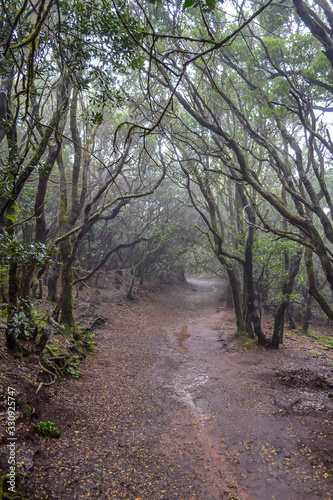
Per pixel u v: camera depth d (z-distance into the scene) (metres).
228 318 21.72
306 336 20.16
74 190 13.98
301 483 6.35
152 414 8.84
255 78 13.85
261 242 15.30
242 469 6.79
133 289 27.42
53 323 7.49
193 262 30.08
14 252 5.52
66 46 8.22
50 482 5.25
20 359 8.59
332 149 9.68
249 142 18.09
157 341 16.67
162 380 11.52
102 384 10.18
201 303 28.20
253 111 14.76
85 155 13.84
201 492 5.96
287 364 13.21
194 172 17.28
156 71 14.16
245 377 11.77
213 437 8.00
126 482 5.82
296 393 10.38
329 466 6.84
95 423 7.67
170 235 24.25
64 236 12.68
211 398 10.15
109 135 23.38
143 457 6.74
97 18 8.20
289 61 12.49
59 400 8.09
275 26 13.82
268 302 24.30
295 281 16.81
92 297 21.92
